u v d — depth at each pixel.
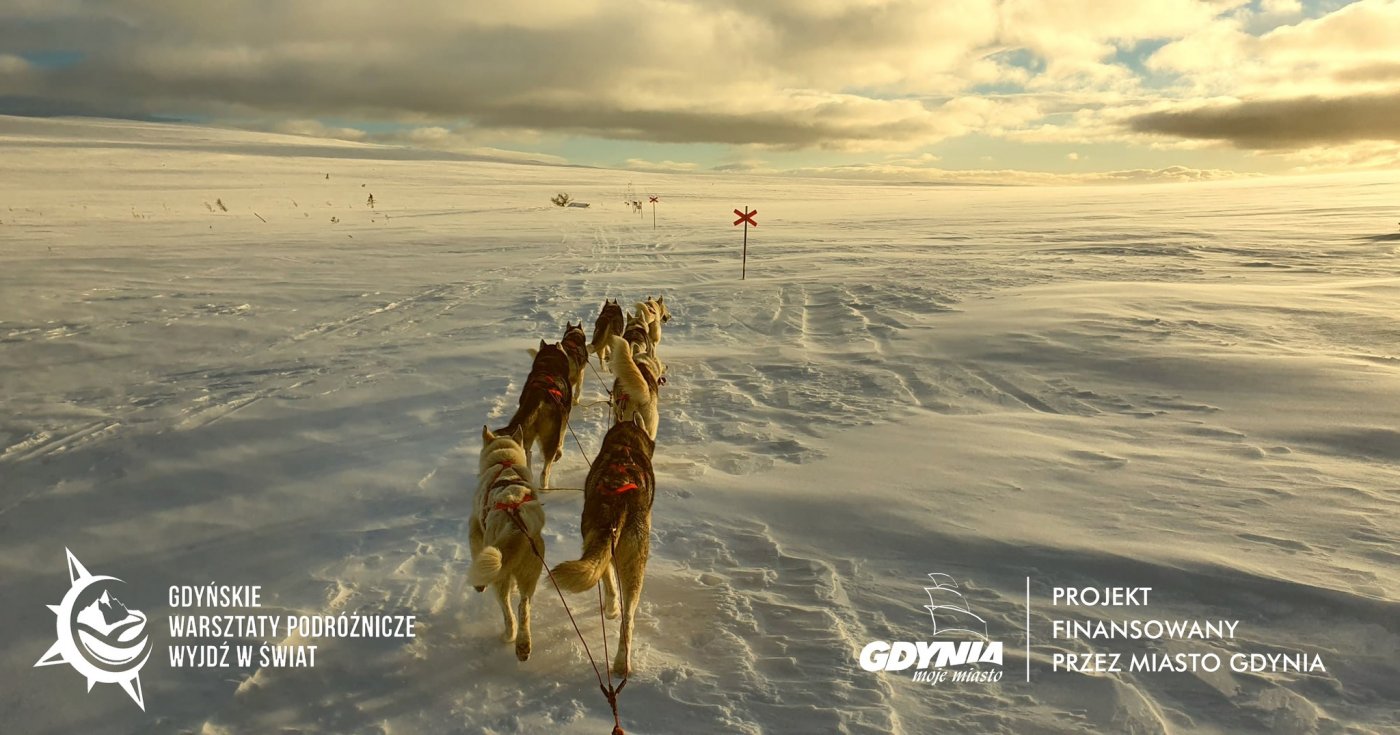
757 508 6.40
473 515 4.98
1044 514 6.04
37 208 40.56
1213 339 11.31
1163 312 13.17
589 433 8.83
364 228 35.97
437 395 9.80
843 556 5.60
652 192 81.88
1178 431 7.95
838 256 24.95
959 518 6.01
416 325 14.59
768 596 5.13
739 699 4.14
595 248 29.06
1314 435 7.59
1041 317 13.15
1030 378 10.10
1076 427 8.20
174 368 11.40
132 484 7.10
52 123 138.38
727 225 40.03
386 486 6.99
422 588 5.31
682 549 5.79
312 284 19.53
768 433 8.37
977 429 8.16
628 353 7.01
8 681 4.40
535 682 4.36
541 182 92.06
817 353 12.05
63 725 4.07
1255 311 13.09
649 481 4.97
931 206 59.72
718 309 16.17
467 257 25.84
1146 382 9.68
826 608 4.95
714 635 4.73
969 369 10.63
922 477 6.85
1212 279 17.52
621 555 4.39
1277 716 3.84
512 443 5.53
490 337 13.38
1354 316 12.37
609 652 4.63
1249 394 8.96
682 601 5.11
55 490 6.99
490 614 5.04
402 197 62.50
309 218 41.47
